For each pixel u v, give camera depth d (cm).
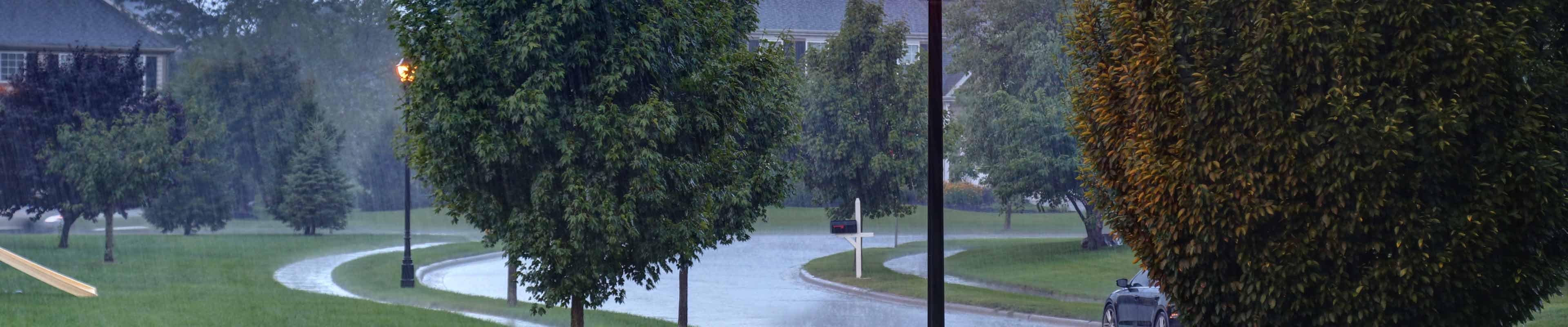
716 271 3072
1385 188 764
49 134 3444
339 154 5156
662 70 1209
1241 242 832
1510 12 780
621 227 1166
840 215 3120
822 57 3089
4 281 2225
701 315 2003
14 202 3406
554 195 1167
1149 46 859
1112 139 945
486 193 1203
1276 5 791
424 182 1227
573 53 1127
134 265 2891
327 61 7488
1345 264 815
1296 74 791
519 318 1747
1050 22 3384
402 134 1232
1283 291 823
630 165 1159
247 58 6106
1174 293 905
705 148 1310
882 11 3105
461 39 1099
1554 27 832
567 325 1653
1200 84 816
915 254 3578
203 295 2061
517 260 1254
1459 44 756
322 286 2436
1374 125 762
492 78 1140
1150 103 866
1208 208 825
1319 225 801
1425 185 771
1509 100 774
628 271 1303
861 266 2814
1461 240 773
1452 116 751
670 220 1262
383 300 2084
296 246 3800
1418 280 784
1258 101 792
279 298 1988
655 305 2188
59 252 3297
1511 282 811
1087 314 1917
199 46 7294
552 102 1147
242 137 5719
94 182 2952
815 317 1972
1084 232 4534
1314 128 785
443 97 1112
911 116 3070
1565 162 792
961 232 4588
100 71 3578
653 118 1137
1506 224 784
